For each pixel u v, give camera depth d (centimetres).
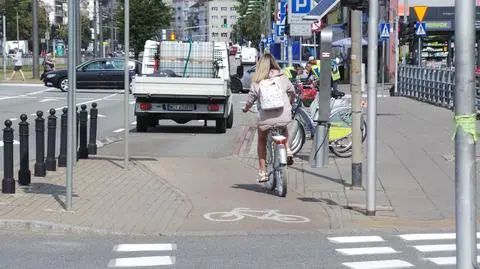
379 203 961
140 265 656
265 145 1043
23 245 730
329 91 1218
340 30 4934
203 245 742
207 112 1827
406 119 2119
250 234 796
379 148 1476
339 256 696
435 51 4072
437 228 829
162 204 941
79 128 1364
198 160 1342
